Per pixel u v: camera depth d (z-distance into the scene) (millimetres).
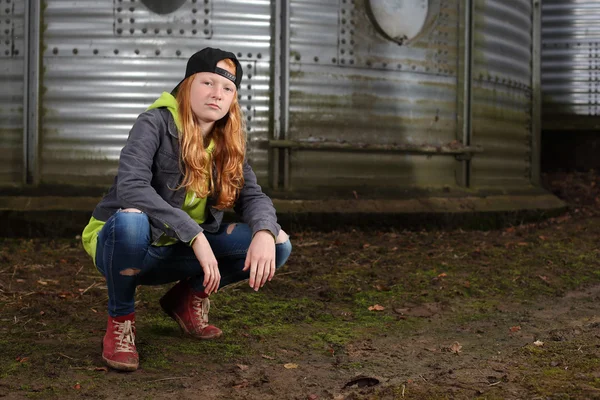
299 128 6938
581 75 10648
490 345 3350
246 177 3039
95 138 6578
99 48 6562
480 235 6887
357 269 5117
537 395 2527
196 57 2779
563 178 10422
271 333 3496
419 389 2633
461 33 7695
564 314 4039
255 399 2547
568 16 10641
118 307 2809
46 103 6543
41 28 6500
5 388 2598
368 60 7148
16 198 6344
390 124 7285
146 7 6598
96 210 2883
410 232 6848
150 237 2748
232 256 3014
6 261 5125
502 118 8477
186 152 2752
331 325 3717
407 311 4066
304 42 6922
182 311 3297
